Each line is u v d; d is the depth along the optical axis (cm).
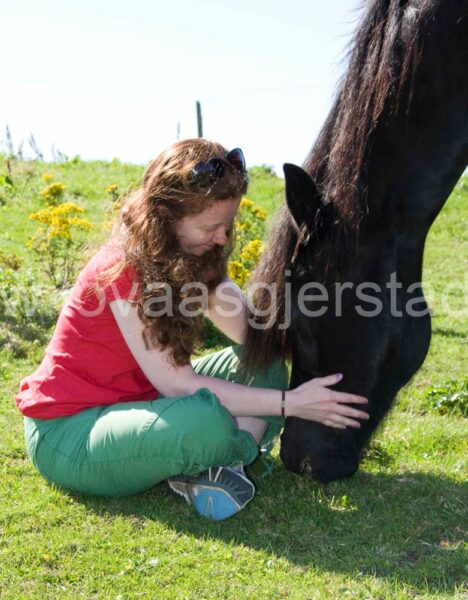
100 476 283
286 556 257
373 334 269
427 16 269
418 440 378
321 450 282
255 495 300
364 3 290
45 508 286
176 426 267
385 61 266
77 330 289
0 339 502
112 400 293
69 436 288
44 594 233
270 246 279
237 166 271
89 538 266
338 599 231
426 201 274
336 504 296
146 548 260
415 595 235
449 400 435
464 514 290
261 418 316
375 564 252
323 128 282
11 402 406
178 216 270
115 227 289
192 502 287
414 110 269
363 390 274
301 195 259
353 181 263
